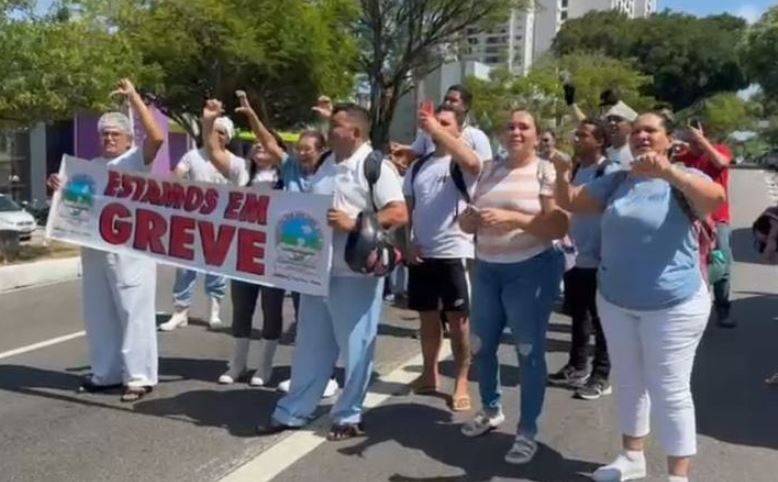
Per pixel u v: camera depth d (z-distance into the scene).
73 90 14.41
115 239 5.75
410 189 5.89
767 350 7.77
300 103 27.22
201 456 4.89
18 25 13.63
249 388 6.25
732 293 11.27
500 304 4.98
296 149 5.97
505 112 6.86
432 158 5.92
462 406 5.84
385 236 4.88
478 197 4.91
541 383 4.85
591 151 6.16
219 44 24.50
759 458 5.00
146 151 5.69
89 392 6.08
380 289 5.13
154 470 4.68
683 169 3.96
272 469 4.71
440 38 31.20
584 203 4.37
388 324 8.62
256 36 25.05
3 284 11.26
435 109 6.16
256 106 25.84
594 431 5.43
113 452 4.95
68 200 5.83
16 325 8.73
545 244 4.75
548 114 40.41
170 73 24.69
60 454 4.91
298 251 5.10
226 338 8.02
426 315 6.09
